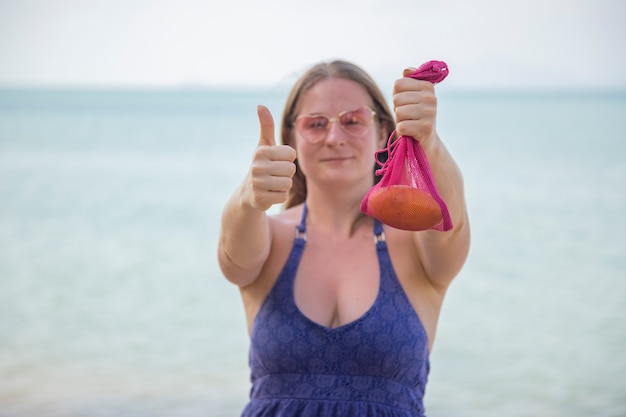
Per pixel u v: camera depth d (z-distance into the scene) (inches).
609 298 392.2
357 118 103.0
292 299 101.0
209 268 468.1
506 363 305.1
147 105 3513.8
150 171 957.8
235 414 253.8
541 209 654.5
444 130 1644.9
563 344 326.0
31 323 358.9
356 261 103.3
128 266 474.9
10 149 1245.7
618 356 311.4
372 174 108.1
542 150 1148.5
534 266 458.9
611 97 5433.1
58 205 708.7
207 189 804.6
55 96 4847.4
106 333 343.3
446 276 101.8
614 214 625.6
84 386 277.4
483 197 721.6
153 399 265.6
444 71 85.1
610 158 1029.8
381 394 97.0
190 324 356.2
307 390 97.9
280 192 90.7
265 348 100.0
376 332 97.3
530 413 261.4
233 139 1451.8
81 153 1187.9
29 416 249.4
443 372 298.0
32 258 498.0
